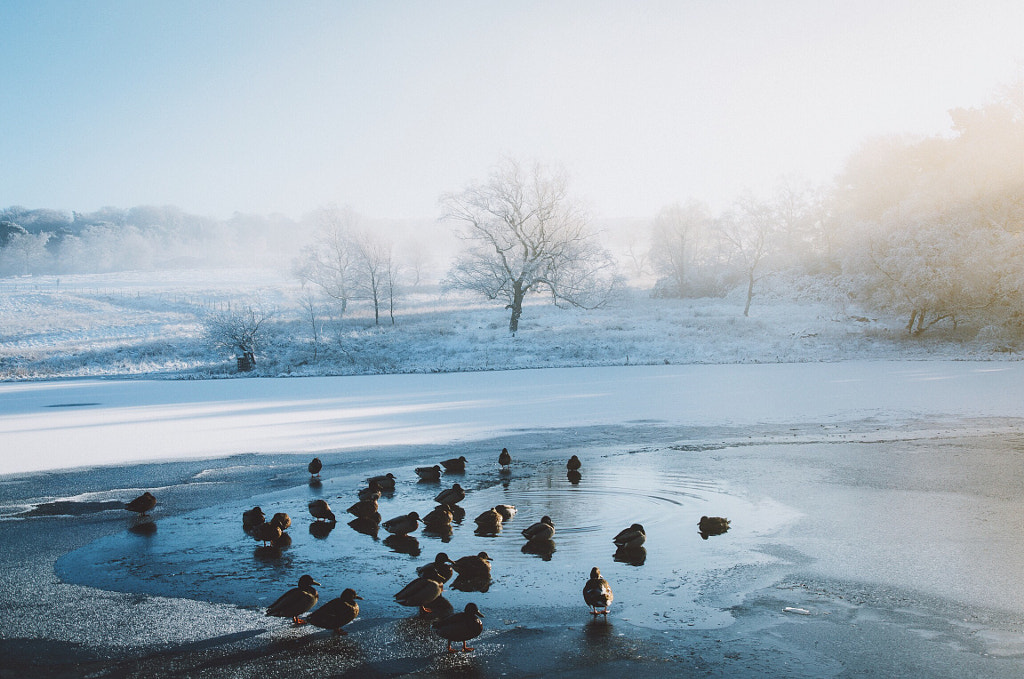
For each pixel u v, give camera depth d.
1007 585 8.59
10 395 38.31
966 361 42.03
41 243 193.75
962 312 51.38
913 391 27.66
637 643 7.25
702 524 11.02
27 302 84.12
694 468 15.52
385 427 22.48
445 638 7.22
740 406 24.89
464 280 58.19
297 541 10.98
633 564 9.61
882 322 56.78
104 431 23.19
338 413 26.22
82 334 65.94
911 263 49.72
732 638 7.32
